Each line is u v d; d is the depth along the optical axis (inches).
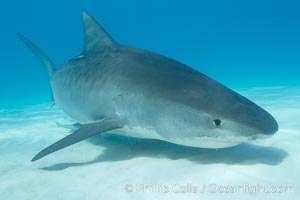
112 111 172.9
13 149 212.5
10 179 146.9
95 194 122.5
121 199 115.4
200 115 132.1
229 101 134.5
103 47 211.3
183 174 131.2
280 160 137.1
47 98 779.4
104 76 182.4
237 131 123.7
